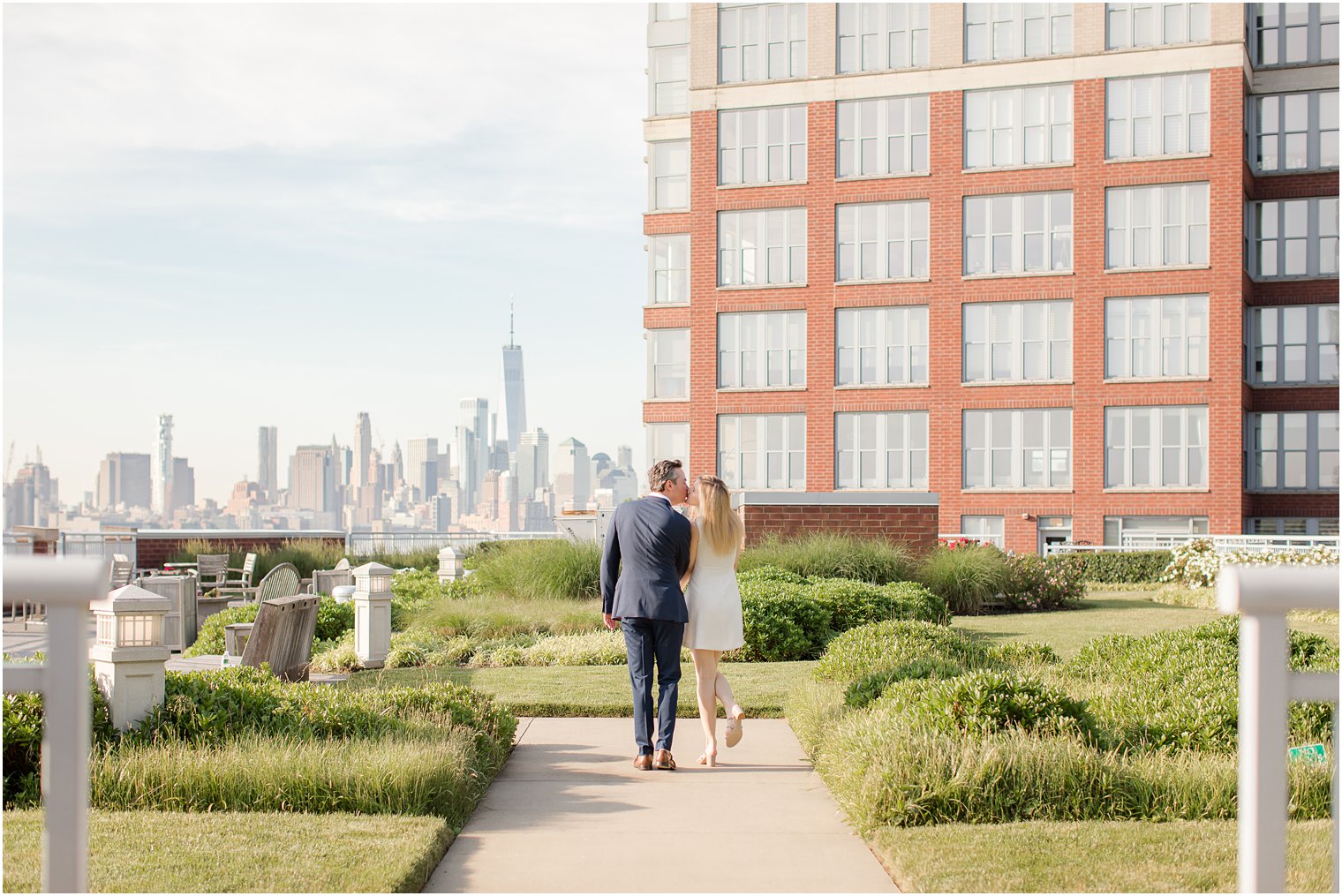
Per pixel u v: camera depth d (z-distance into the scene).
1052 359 35.84
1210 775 6.00
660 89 41.28
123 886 4.50
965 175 36.47
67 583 2.52
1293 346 36.69
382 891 4.49
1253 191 36.78
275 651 10.06
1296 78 36.84
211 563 22.78
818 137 37.78
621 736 8.47
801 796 6.57
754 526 19.59
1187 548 24.91
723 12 38.97
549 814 6.16
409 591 19.64
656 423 39.53
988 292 36.16
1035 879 4.64
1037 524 35.59
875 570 17.92
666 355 40.00
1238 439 34.12
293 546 26.44
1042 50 36.47
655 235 40.41
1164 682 8.57
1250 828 2.46
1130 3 35.66
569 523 26.47
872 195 37.25
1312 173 36.31
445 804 5.95
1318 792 5.88
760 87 38.38
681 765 7.47
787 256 38.12
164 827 5.40
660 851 5.42
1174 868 4.77
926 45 37.38
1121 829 5.41
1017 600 19.19
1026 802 5.77
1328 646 9.55
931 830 5.41
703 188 38.62
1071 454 35.47
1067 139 35.97
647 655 7.48
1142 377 34.94
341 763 6.10
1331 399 36.09
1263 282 36.59
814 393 37.38
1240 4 34.66
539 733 8.61
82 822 2.56
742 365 38.28
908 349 37.03
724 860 5.26
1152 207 35.19
